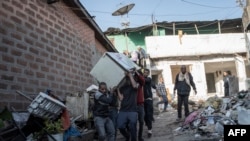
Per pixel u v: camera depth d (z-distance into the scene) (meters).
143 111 8.25
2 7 6.55
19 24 7.11
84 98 8.26
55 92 8.52
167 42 23.94
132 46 26.48
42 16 8.27
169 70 23.78
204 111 10.44
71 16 10.32
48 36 8.48
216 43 24.28
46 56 8.23
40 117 6.09
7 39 6.59
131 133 7.00
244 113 7.64
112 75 7.83
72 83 9.79
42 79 7.86
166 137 8.71
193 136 8.16
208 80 26.36
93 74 7.99
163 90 17.25
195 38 24.19
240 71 24.14
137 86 7.25
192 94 23.41
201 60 24.25
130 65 8.04
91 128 8.34
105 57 7.98
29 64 7.33
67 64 9.56
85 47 11.45
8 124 5.82
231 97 11.79
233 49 24.25
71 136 6.54
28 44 7.39
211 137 7.63
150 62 23.70
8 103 6.36
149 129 9.04
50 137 6.03
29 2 7.66
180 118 11.35
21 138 5.65
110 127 7.15
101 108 7.01
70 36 10.05
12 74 6.61
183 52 23.91
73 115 7.97
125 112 7.07
